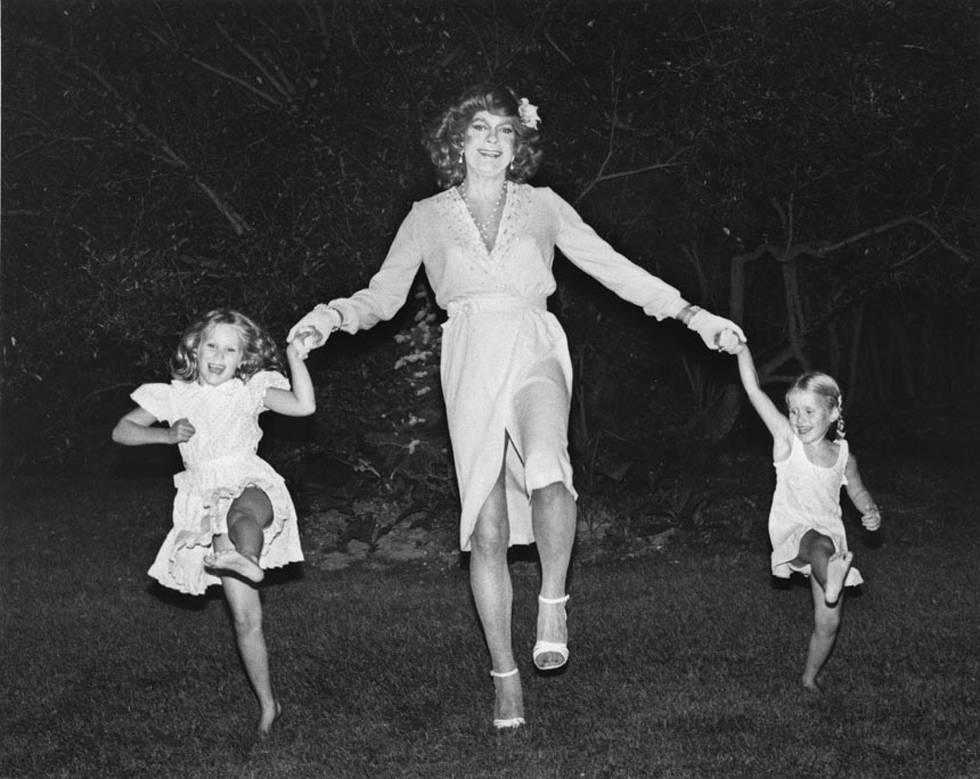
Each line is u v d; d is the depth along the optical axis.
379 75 12.06
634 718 6.66
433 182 11.96
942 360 27.84
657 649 8.10
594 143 12.94
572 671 7.62
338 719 6.84
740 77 12.43
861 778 5.72
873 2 12.55
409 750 6.29
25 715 7.17
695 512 12.40
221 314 6.77
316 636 8.76
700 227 14.09
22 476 16.14
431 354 12.16
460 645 8.37
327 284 11.83
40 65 12.77
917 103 12.91
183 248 12.42
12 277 12.31
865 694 7.01
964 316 23.34
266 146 12.27
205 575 6.81
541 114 12.36
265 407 6.81
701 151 12.95
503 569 6.66
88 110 12.60
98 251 12.06
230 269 11.84
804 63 12.59
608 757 6.03
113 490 15.32
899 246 15.48
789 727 6.45
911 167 13.70
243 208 12.48
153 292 11.58
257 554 6.22
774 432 7.00
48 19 12.84
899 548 11.46
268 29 13.48
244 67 13.98
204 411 6.71
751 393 7.01
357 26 12.40
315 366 12.16
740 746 6.17
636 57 12.52
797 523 6.95
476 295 6.78
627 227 13.91
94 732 6.80
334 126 12.05
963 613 8.93
